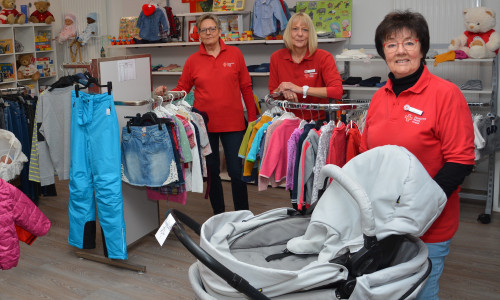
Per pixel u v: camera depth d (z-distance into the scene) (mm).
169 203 4754
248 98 3971
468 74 4668
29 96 4582
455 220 1937
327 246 1731
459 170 1804
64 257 3633
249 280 1562
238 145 3887
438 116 1841
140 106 3516
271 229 1999
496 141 3994
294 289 1552
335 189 1820
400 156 1694
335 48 5215
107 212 3264
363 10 5020
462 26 4621
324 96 3104
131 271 3398
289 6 5371
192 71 3865
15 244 2453
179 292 3115
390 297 1586
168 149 3193
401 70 1888
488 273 3307
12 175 3523
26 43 6336
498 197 4371
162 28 5594
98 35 6523
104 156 3195
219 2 5383
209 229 1870
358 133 2760
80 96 3203
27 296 3072
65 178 3410
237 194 3992
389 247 1682
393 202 1647
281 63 3447
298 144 2705
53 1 6746
